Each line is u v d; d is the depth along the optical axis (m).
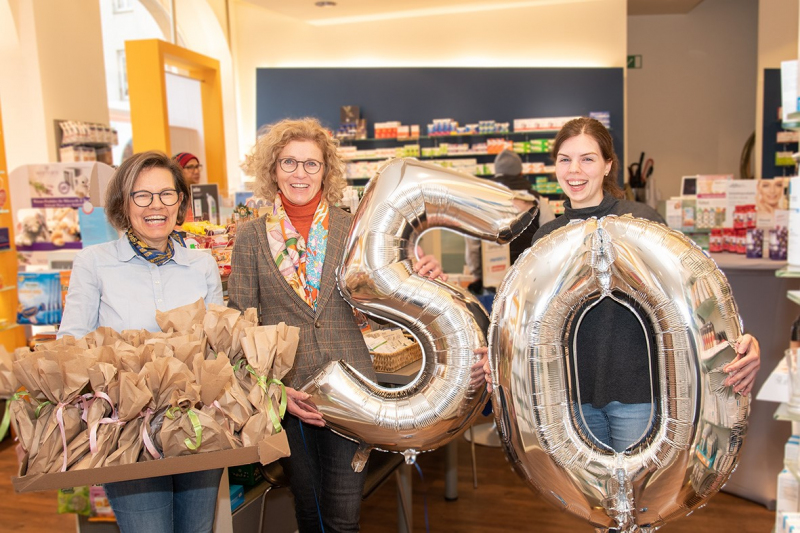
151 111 6.57
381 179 1.86
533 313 1.63
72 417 1.43
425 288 1.84
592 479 1.63
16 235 4.22
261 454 1.43
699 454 1.58
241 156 9.36
